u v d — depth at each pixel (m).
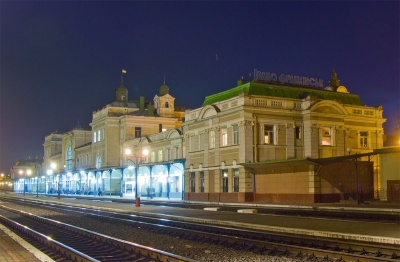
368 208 31.08
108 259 14.60
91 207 40.50
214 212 30.70
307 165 38.06
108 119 78.06
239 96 44.38
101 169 71.19
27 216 33.34
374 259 12.59
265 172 42.22
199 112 50.75
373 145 50.88
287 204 37.12
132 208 36.72
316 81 51.66
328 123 46.91
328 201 38.12
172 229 21.36
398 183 36.50
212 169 47.84
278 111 45.28
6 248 15.94
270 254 14.88
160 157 64.25
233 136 45.25
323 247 15.51
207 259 14.45
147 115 77.62
